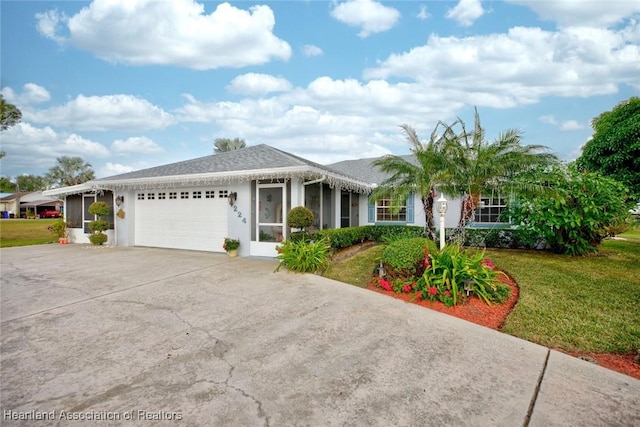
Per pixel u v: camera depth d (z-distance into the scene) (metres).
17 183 61.31
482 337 4.12
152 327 4.35
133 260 9.41
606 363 3.62
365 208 14.37
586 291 6.04
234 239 10.39
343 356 3.55
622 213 8.97
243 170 9.25
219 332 4.20
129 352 3.62
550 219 9.16
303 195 9.57
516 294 5.99
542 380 3.12
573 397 2.85
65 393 2.83
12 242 14.76
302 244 7.97
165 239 12.12
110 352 3.62
